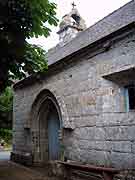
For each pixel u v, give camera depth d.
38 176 8.23
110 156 6.31
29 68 7.11
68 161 7.86
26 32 5.84
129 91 6.26
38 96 10.27
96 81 7.04
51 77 9.38
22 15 5.44
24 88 11.73
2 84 6.91
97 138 6.80
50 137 10.62
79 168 6.74
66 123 8.12
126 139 5.93
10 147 23.03
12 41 5.47
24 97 11.66
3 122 15.98
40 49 7.47
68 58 8.16
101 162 6.57
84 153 7.26
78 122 7.65
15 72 6.85
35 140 10.58
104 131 6.59
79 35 10.44
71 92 8.12
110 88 6.58
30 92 11.05
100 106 6.81
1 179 7.86
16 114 12.53
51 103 10.18
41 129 10.73
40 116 10.64
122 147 6.01
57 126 10.12
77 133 7.66
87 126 7.23
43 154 10.66
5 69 6.32
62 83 8.66
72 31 12.61
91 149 6.99
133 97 6.19
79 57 7.79
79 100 7.68
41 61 7.51
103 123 6.65
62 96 8.59
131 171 5.51
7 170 9.58
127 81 6.21
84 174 7.08
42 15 5.77
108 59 6.66
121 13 7.93
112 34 6.38
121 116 6.16
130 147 5.80
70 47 10.05
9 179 7.85
